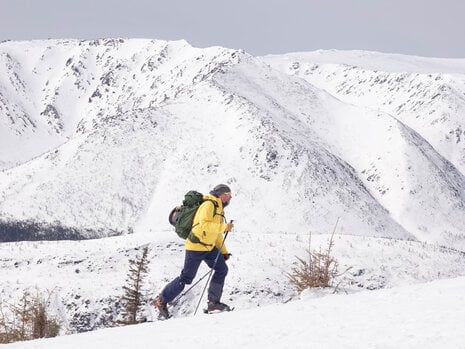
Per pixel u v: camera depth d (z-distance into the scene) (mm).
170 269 42500
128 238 50125
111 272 43906
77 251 47312
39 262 46188
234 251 45594
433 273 42406
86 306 38906
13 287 41250
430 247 49750
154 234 50688
